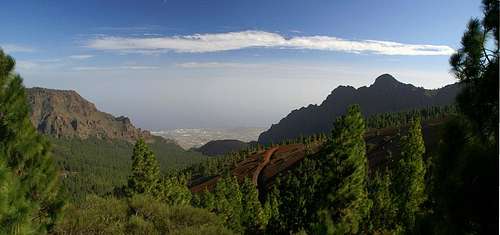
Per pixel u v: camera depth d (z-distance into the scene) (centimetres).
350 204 2581
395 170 3297
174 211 2412
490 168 656
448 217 711
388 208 3275
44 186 1365
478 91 806
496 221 647
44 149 1419
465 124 802
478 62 825
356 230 2583
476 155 683
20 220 1005
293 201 4375
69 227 1856
